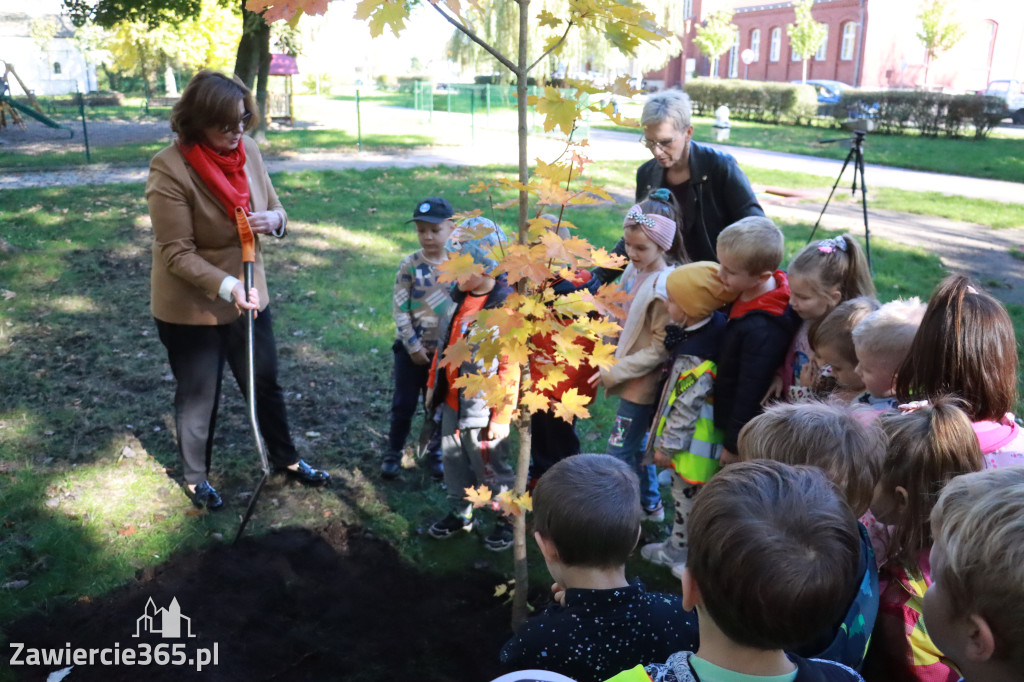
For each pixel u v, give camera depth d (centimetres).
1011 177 1526
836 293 274
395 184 1254
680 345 311
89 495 376
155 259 346
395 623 301
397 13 191
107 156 1589
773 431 187
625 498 192
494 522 368
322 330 602
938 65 3981
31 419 448
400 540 353
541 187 219
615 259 233
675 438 307
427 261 387
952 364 206
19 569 321
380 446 438
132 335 581
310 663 278
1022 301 729
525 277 231
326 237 877
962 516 128
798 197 1247
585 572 192
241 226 335
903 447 187
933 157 1803
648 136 372
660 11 2138
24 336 568
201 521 358
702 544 129
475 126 2425
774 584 119
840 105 2600
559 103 217
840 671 138
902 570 191
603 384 345
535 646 185
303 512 371
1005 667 123
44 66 5300
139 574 322
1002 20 3972
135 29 2969
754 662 129
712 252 394
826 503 129
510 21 2070
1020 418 443
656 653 182
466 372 315
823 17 4072
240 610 303
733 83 3006
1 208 961
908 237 981
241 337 362
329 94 4456
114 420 452
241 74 1742
